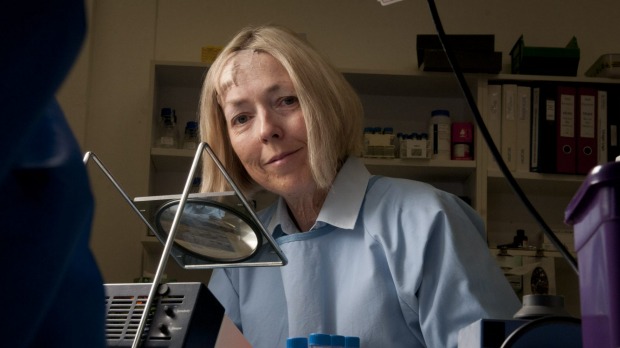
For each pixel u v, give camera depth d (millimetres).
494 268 1742
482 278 1693
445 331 1644
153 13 4203
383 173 3830
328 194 1892
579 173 3676
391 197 1868
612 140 3701
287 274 1846
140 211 1360
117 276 3904
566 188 3869
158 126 3857
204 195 1259
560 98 3727
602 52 4238
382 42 4219
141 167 4031
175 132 3793
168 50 4172
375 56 4203
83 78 4059
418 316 1725
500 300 1681
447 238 1728
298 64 1878
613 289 625
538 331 947
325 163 1850
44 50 451
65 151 540
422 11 4254
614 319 622
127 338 1139
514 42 4238
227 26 4211
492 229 4008
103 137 4059
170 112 3799
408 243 1764
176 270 3811
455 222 1763
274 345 1868
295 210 1979
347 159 1968
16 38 431
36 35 442
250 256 1379
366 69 3785
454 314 1646
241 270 1969
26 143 497
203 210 1289
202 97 2021
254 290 1943
